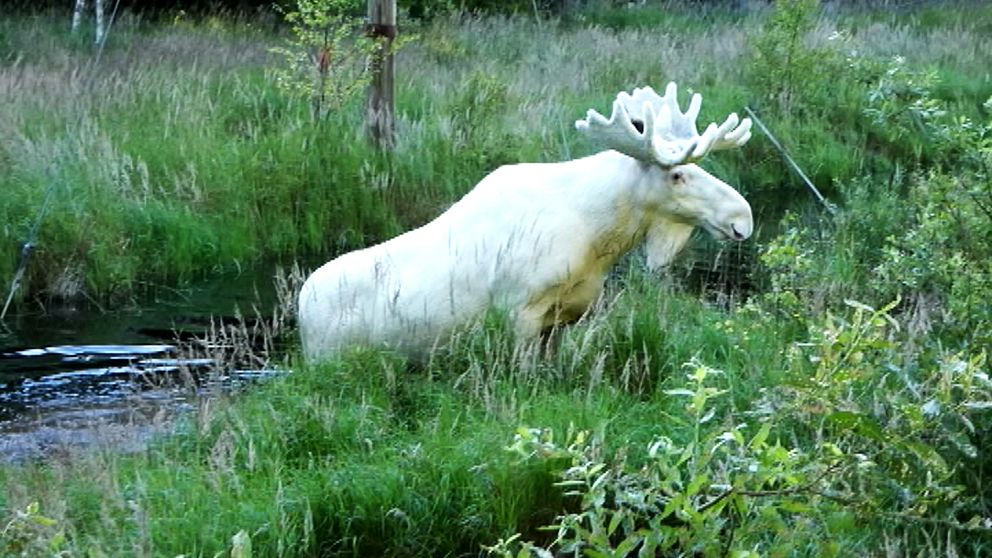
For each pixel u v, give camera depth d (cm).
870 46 3584
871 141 2867
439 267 1195
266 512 980
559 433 1045
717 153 2712
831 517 867
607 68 3177
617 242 1194
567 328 1219
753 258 1950
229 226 2031
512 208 1190
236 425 1106
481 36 3734
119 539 929
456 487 1035
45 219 1877
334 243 2117
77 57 2903
